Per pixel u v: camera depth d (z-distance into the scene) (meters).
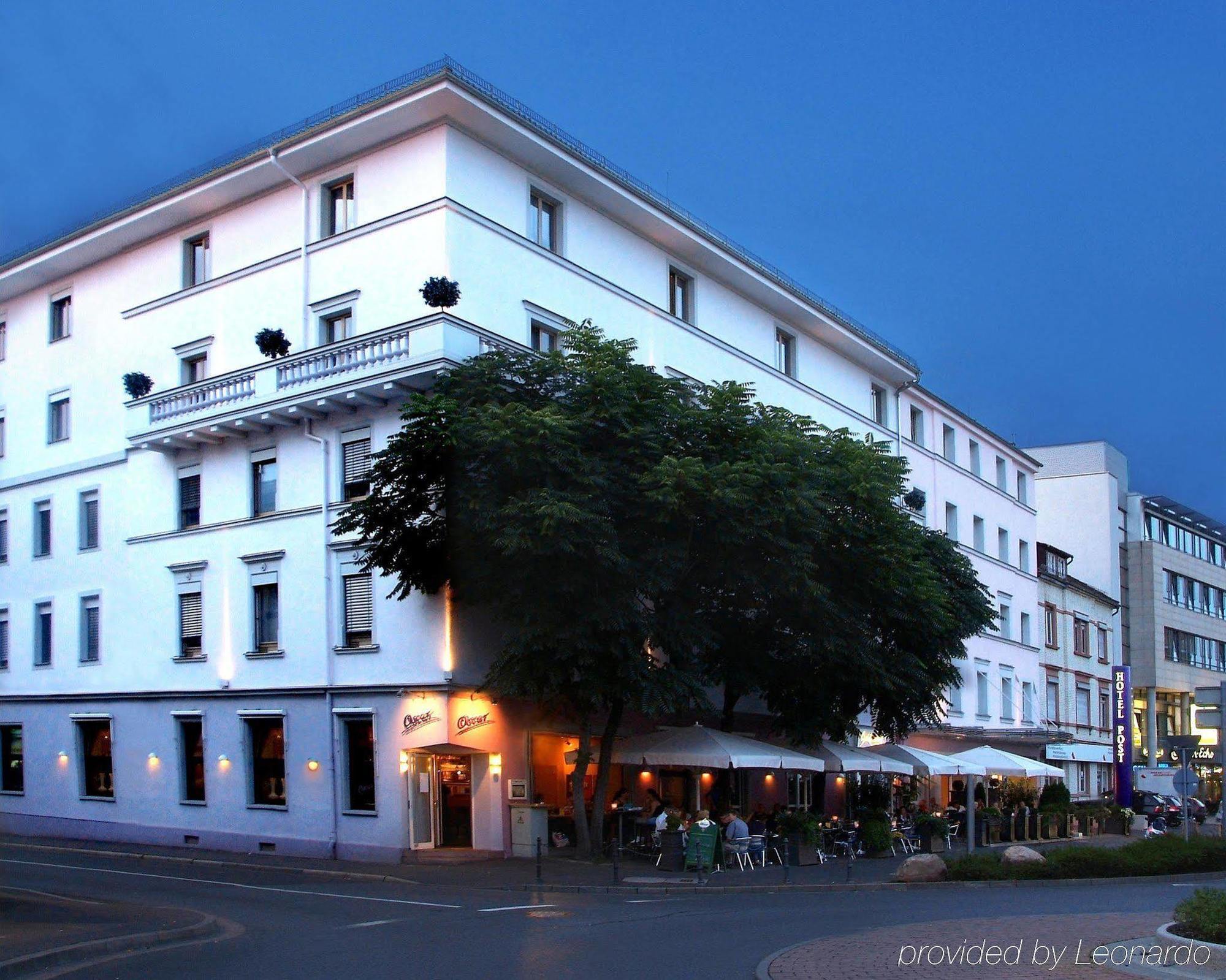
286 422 31.12
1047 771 39.50
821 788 39.47
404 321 28.89
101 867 27.81
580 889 23.55
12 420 39.59
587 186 32.44
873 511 30.19
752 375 39.19
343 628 29.75
